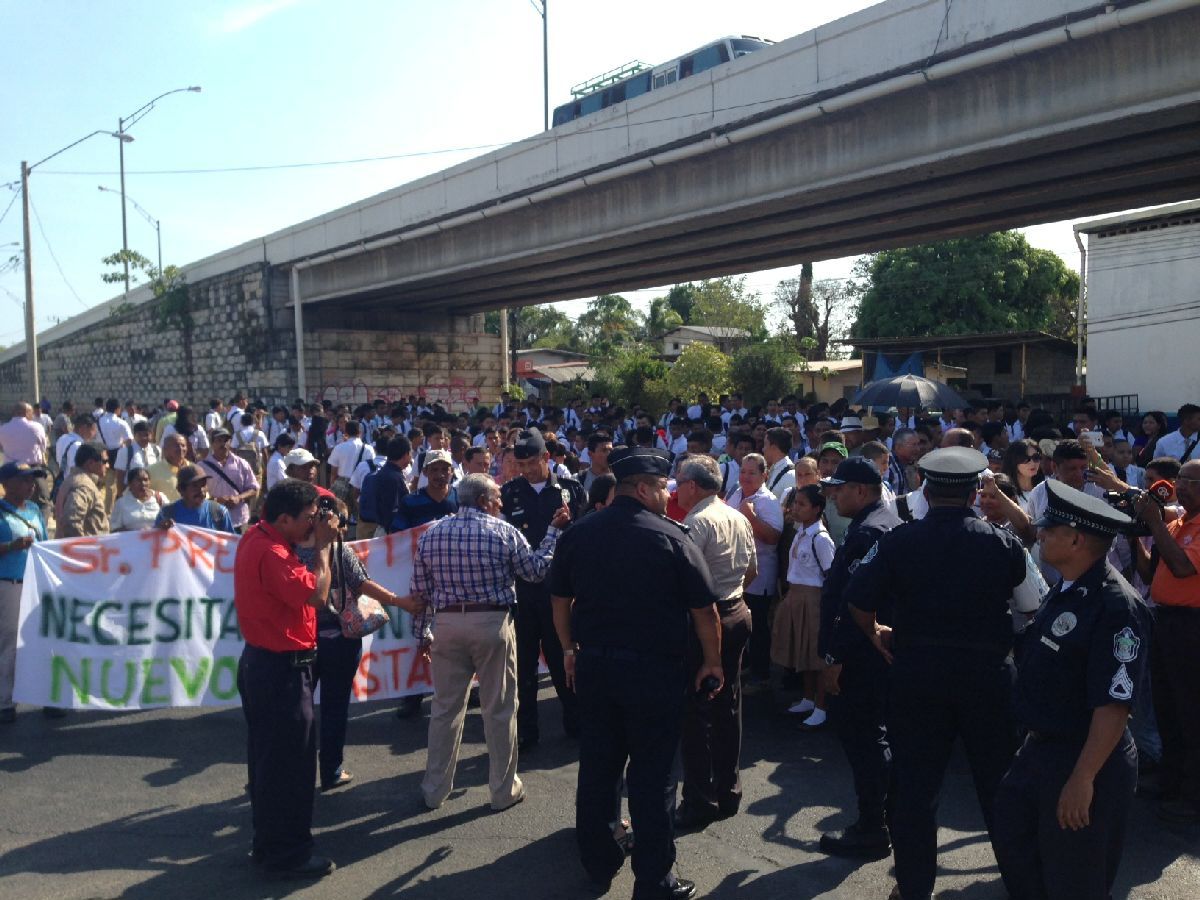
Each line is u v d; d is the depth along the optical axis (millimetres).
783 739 6188
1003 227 18016
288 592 4227
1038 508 6164
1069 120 11484
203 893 4164
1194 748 4773
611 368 39125
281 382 30719
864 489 4562
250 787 4480
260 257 30859
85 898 4109
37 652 6309
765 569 7059
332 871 4371
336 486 9477
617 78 22219
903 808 3826
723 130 15422
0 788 5332
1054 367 30750
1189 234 24984
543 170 19562
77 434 12719
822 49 13773
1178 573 4734
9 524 6281
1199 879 4238
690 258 22078
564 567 4340
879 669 4410
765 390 32219
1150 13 10195
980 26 11852
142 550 6492
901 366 32500
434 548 5000
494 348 35812
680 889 4066
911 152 13266
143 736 6215
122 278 35688
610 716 4176
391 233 24562
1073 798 3027
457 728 5129
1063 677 3168
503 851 4598
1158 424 13219
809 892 4184
